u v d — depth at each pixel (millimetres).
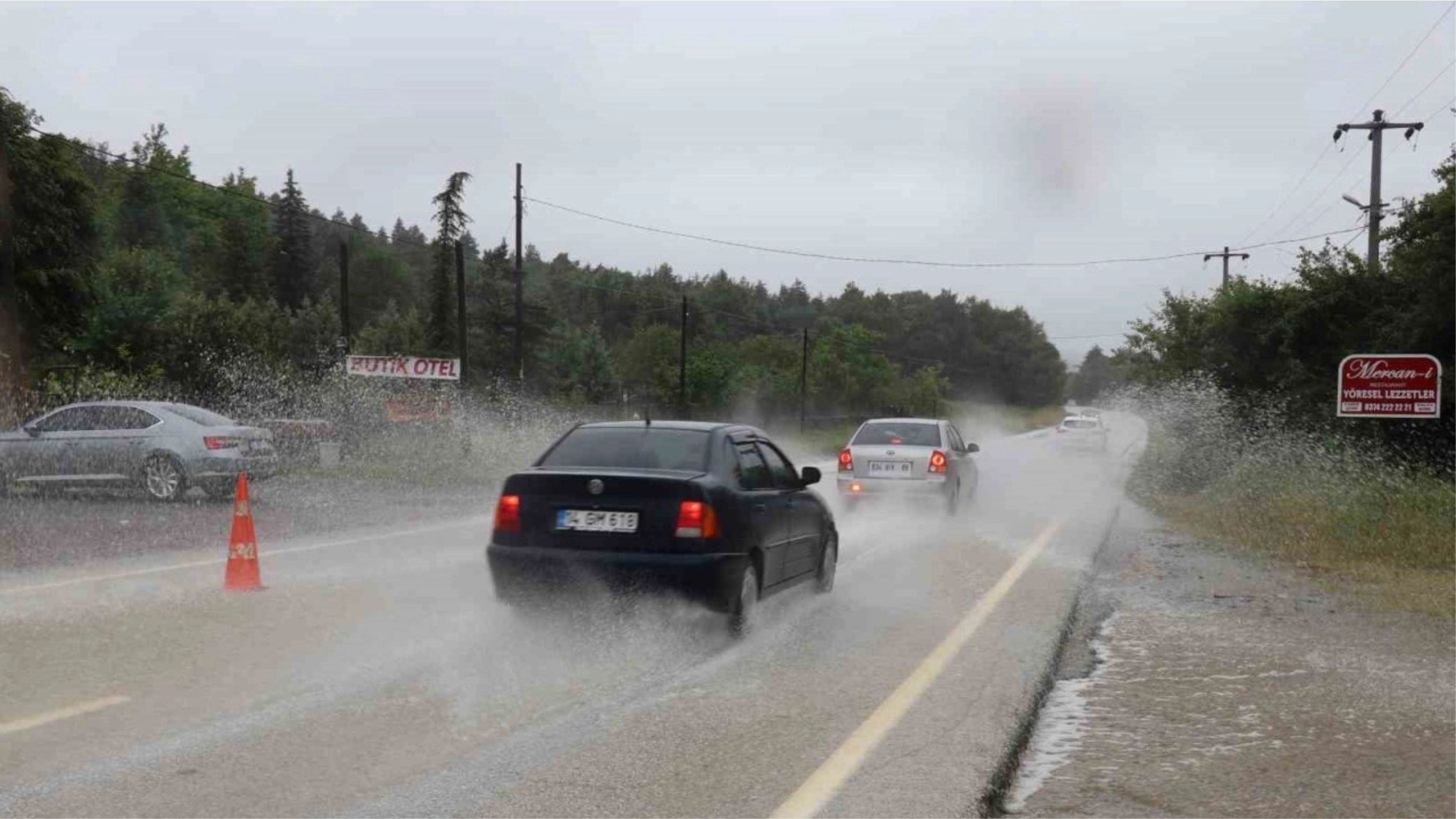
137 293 33938
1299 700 6980
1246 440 22453
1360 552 13266
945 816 4871
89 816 4723
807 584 10023
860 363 84750
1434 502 14719
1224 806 5148
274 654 7418
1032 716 6465
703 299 115562
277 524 14578
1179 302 31016
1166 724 6477
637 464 8391
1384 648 8453
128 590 9602
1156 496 22312
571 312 103062
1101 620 9547
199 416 17219
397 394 29250
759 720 6270
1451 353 18500
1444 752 5934
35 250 29219
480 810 4863
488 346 56062
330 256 106875
